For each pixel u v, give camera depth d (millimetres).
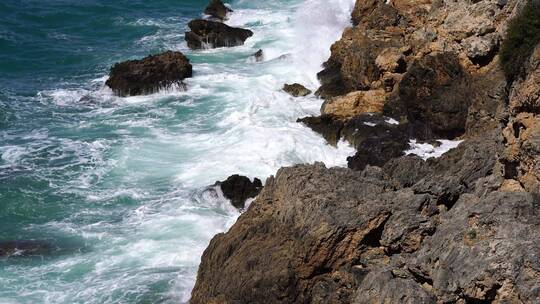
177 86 54000
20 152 44156
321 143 43281
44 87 56500
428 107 42594
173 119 49094
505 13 42594
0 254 33281
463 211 25156
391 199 26812
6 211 37312
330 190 27141
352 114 45250
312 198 26531
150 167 41531
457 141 41625
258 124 45875
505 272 20875
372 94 45969
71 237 34594
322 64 57156
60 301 29562
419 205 26375
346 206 26125
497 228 22344
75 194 38844
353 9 66938
